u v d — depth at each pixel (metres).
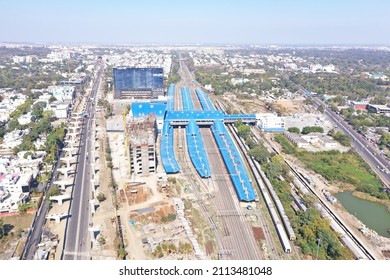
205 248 163.12
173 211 193.25
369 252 162.75
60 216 182.25
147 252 158.38
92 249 160.50
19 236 169.12
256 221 186.88
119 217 186.50
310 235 169.00
